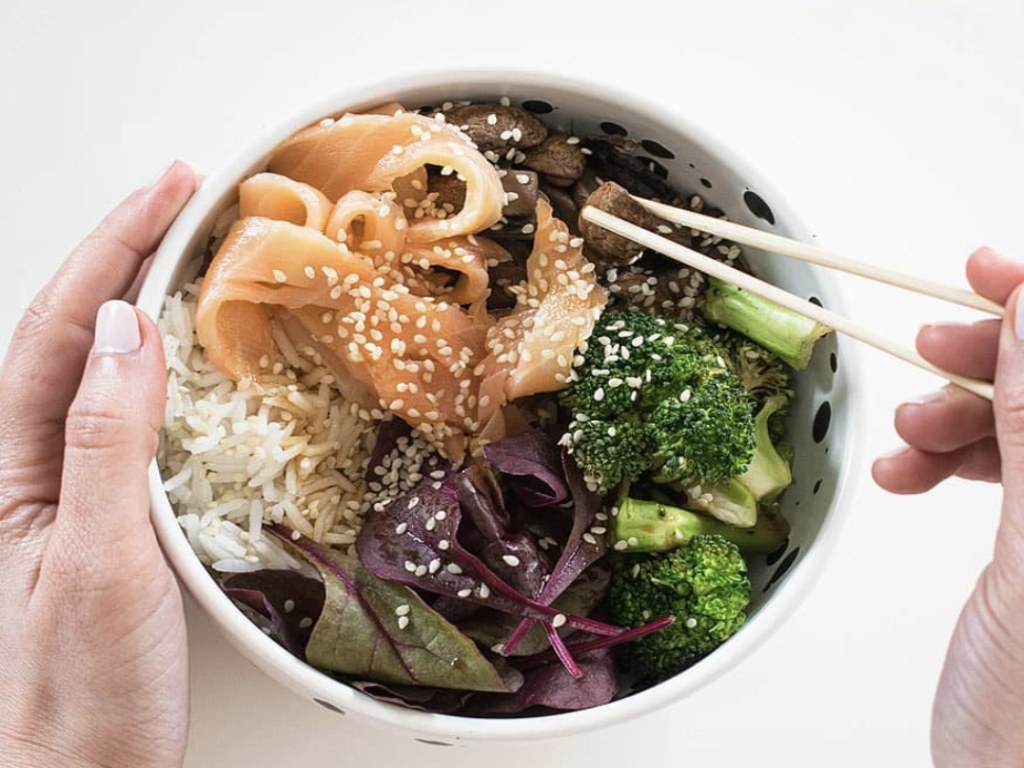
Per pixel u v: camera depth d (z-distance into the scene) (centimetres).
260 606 24
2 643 23
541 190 27
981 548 30
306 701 28
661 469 25
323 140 25
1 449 24
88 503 22
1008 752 22
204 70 30
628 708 23
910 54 32
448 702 24
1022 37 32
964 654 22
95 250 25
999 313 22
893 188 31
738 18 32
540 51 31
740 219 27
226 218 25
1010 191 32
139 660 23
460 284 26
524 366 25
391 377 25
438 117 26
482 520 25
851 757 29
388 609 24
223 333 25
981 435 25
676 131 25
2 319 29
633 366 25
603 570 26
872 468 27
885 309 31
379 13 31
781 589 24
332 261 25
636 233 25
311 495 26
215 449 25
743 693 29
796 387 27
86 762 23
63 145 29
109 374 22
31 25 30
